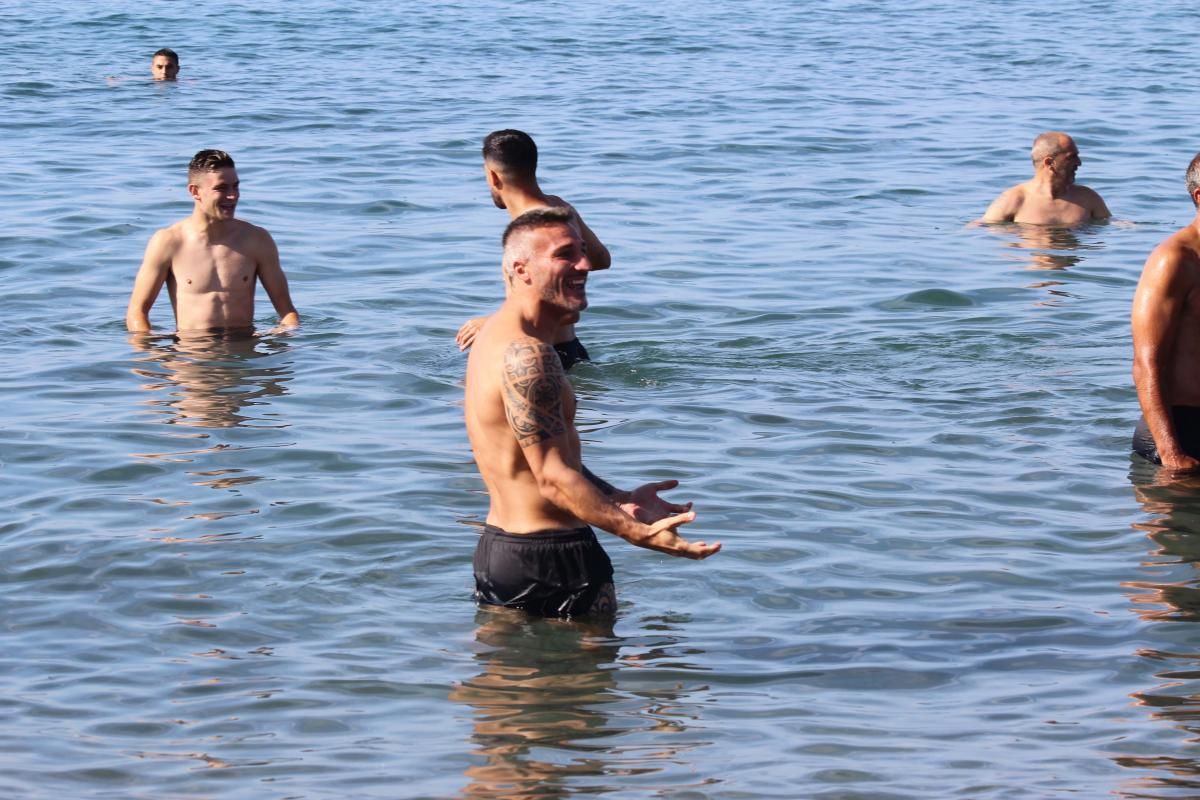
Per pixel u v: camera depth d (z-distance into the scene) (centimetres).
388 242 2072
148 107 3306
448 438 1281
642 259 1980
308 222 2195
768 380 1456
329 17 5291
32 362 1505
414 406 1374
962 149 2852
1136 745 769
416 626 924
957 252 2044
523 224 937
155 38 4628
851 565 1016
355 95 3503
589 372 1484
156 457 1223
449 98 3466
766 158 2747
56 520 1084
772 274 1908
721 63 4166
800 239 2117
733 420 1332
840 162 2720
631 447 1255
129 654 880
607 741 779
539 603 940
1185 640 899
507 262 943
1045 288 1842
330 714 809
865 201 2391
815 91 3603
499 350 930
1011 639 904
